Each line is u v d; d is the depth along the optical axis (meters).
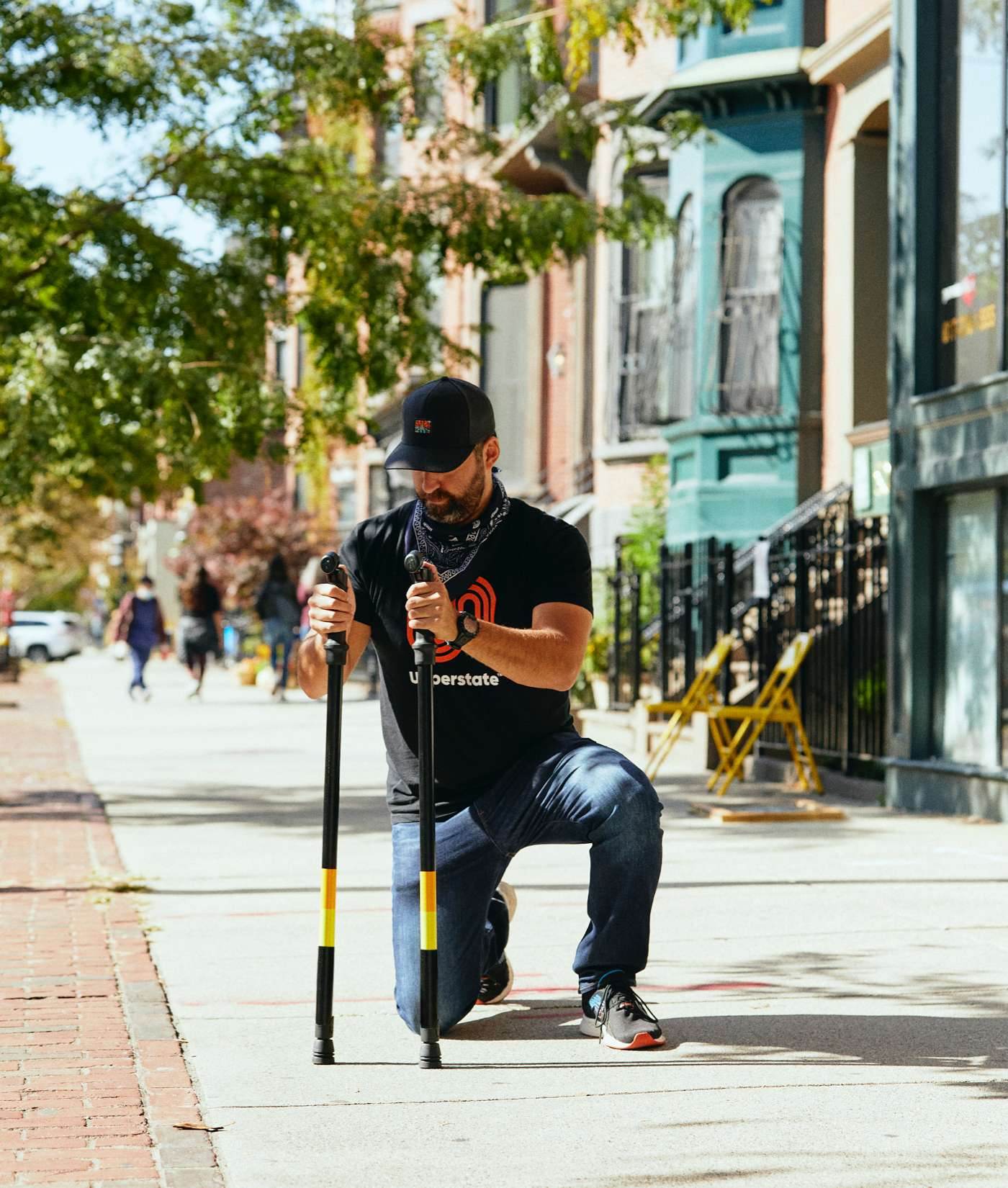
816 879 6.88
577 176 19.11
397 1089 3.77
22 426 9.85
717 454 14.56
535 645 3.86
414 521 4.14
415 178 12.67
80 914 6.13
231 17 11.34
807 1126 3.46
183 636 22.05
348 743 14.77
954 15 9.26
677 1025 4.37
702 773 11.62
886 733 10.16
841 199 13.95
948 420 9.00
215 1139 3.39
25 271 10.77
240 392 10.94
